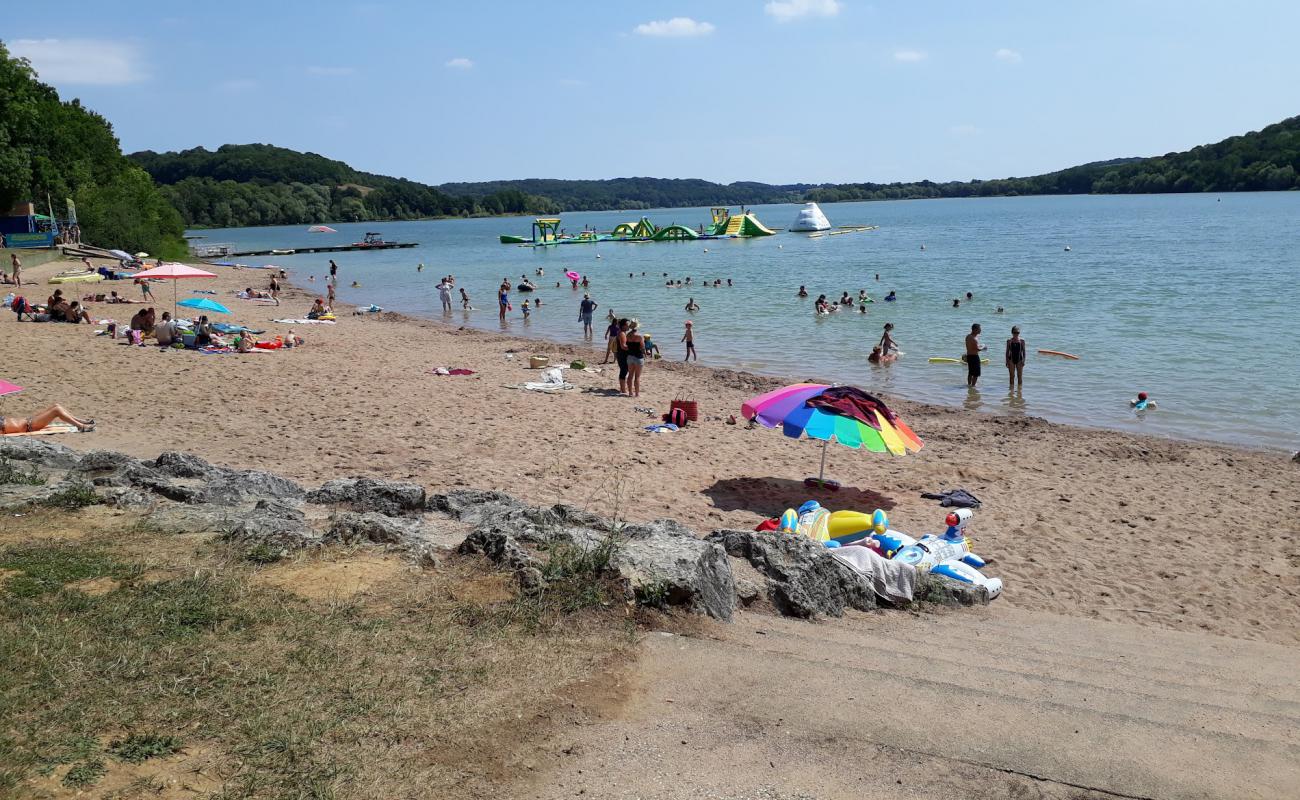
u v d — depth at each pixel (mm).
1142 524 12500
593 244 103750
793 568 7980
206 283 50719
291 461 13727
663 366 25141
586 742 4762
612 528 7758
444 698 4996
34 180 65938
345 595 6270
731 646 6211
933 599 9164
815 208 123750
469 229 186375
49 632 5344
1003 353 27547
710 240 108438
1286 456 16359
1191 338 28625
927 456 16016
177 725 4504
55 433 14531
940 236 102188
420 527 8086
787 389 13469
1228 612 9719
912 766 4758
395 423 16766
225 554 6902
